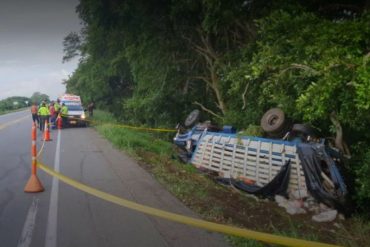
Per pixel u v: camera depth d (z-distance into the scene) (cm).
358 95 711
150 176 1052
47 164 1232
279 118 1162
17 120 3588
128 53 2050
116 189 903
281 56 988
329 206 929
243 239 576
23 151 1533
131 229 633
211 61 1869
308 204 952
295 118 1166
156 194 861
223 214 761
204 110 2059
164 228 636
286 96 1100
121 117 3250
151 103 2072
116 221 671
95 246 568
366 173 925
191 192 898
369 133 995
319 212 917
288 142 1093
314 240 664
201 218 709
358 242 723
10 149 1595
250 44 1422
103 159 1327
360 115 846
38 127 2677
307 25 998
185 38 1892
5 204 779
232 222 720
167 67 1955
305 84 986
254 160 1155
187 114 2112
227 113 1639
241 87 1401
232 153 1242
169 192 883
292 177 1036
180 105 2133
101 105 3997
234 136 1270
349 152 1069
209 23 1432
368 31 846
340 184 934
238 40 1703
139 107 2214
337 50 795
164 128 2147
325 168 997
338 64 752
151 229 631
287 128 1168
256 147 1167
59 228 641
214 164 1302
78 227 645
